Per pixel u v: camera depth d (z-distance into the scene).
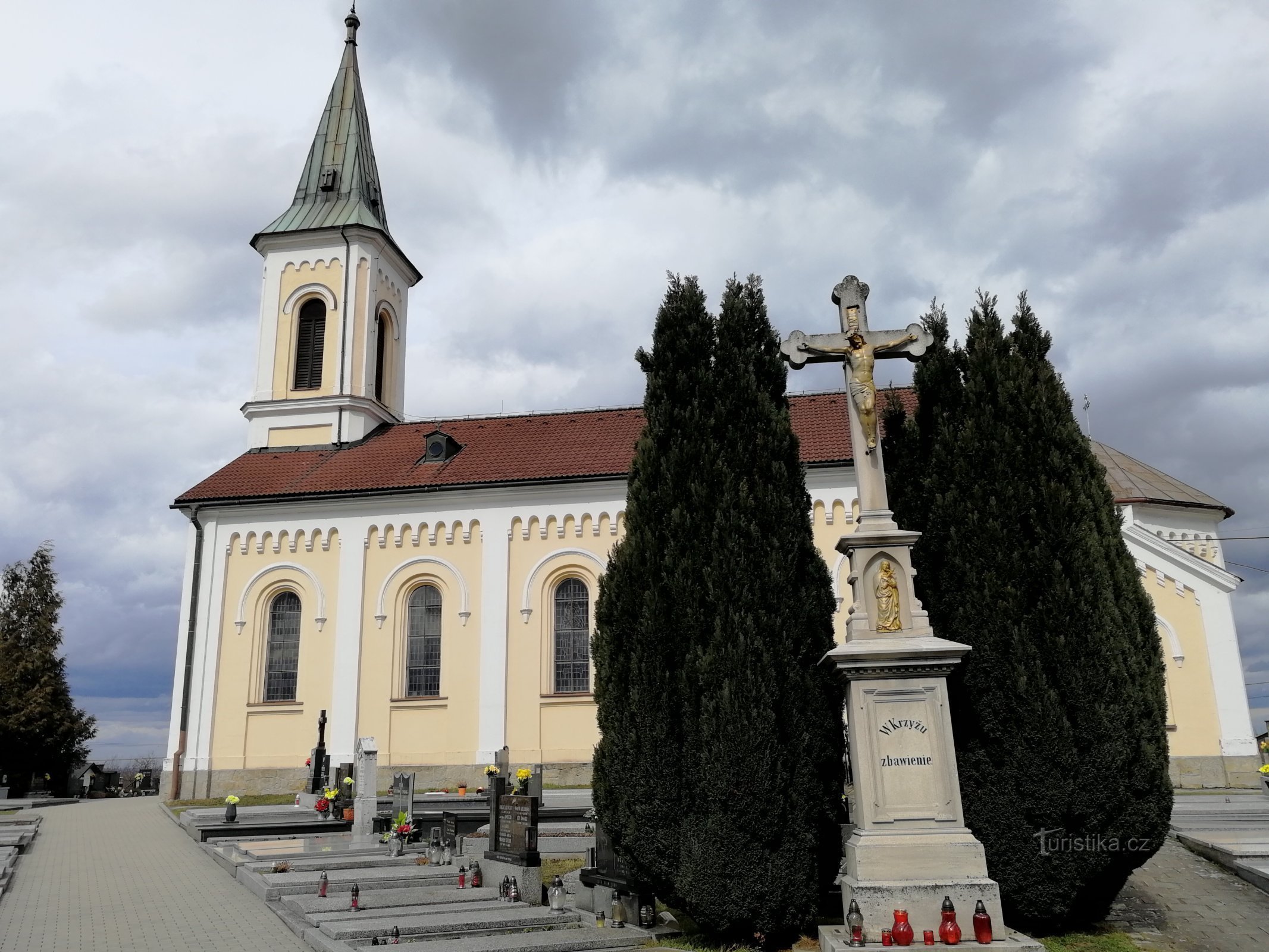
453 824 16.12
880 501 10.69
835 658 9.95
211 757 29.16
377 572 29.98
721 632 10.52
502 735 28.19
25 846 18.84
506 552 29.53
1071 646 10.26
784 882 10.11
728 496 11.12
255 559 30.58
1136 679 10.31
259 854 16.12
